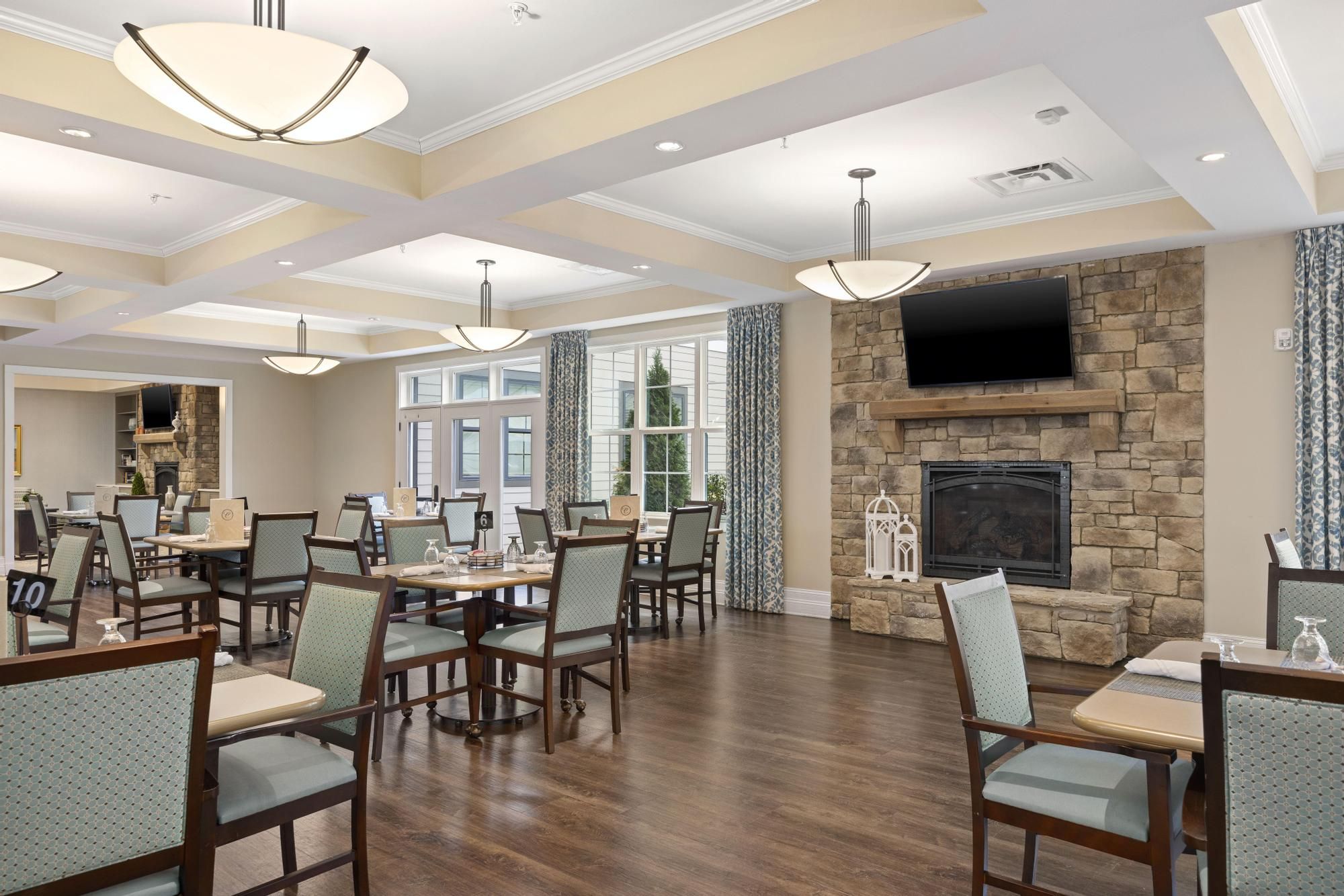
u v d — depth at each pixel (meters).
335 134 2.78
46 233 6.08
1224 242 5.46
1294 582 3.04
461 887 2.63
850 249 6.72
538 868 2.76
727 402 7.82
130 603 5.58
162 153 3.84
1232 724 1.54
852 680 5.13
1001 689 2.45
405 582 4.14
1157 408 5.66
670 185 5.27
